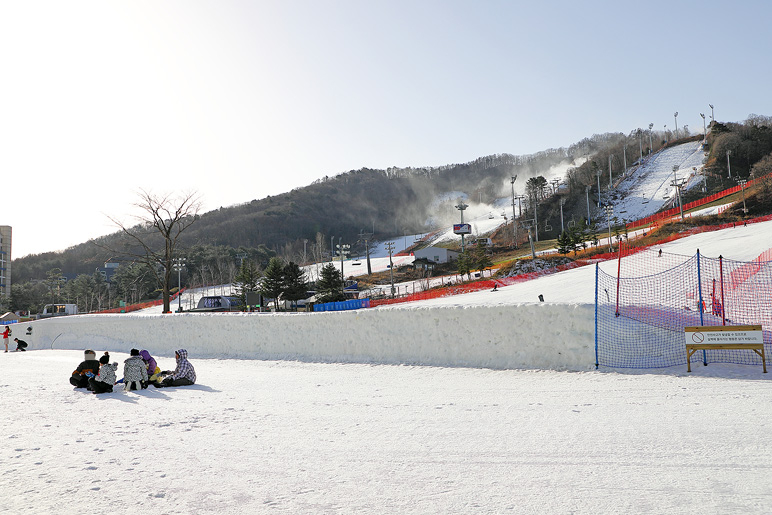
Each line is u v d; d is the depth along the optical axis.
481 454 5.88
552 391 10.20
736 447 5.71
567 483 4.81
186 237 192.62
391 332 16.52
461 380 12.30
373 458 5.86
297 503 4.47
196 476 5.32
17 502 4.59
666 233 73.44
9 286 122.50
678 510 4.07
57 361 20.61
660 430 6.61
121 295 108.62
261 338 19.97
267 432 7.30
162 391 11.85
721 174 148.12
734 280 19.34
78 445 6.73
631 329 12.77
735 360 11.61
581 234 84.06
